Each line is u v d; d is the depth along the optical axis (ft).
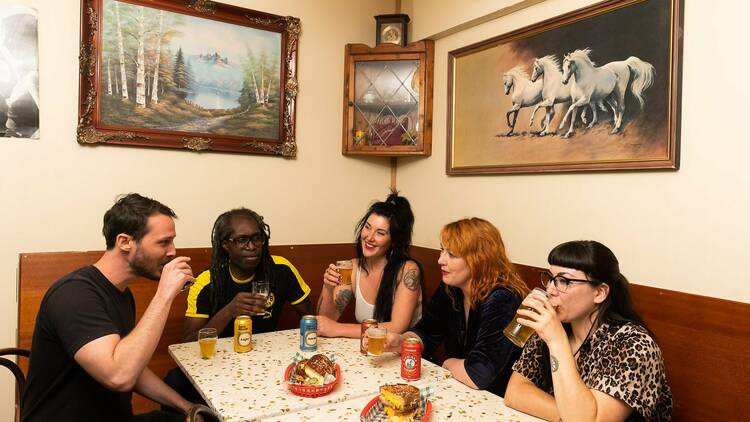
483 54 8.98
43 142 7.84
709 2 5.84
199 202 9.16
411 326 6.81
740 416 5.41
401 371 4.95
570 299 4.39
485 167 8.95
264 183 9.82
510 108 8.46
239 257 6.93
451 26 9.45
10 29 7.53
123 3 8.31
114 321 4.62
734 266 5.62
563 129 7.57
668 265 6.28
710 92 5.84
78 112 8.03
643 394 3.97
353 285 7.47
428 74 10.05
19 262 7.63
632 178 6.70
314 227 10.42
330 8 10.38
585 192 7.31
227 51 9.27
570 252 4.47
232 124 9.38
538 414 4.14
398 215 6.93
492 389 5.59
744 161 5.51
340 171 10.69
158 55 8.64
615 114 6.84
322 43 10.33
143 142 8.52
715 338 5.67
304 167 10.25
